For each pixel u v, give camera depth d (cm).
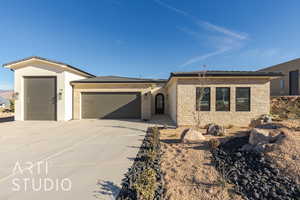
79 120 1366
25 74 1375
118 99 1458
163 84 1808
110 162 477
